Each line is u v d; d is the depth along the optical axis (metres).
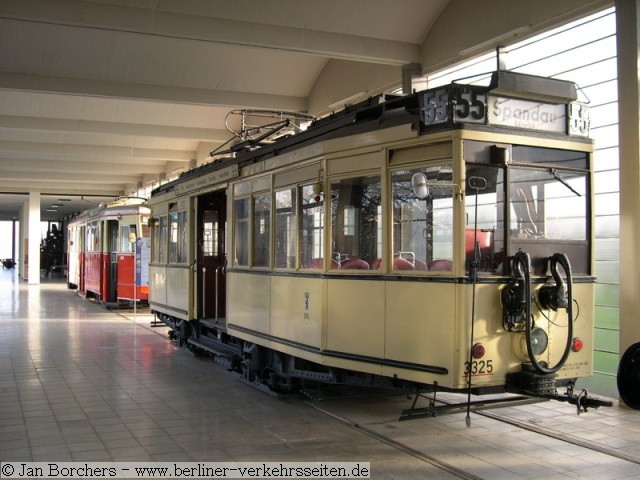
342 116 6.77
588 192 6.16
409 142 5.85
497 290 5.58
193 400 7.78
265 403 7.62
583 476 5.09
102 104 15.88
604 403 5.39
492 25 9.41
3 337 13.52
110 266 21.09
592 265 6.14
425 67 11.00
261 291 8.20
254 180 8.58
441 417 6.93
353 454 5.62
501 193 5.68
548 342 5.77
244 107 14.00
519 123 5.80
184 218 11.44
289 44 10.37
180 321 11.81
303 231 7.26
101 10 9.38
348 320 6.42
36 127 16.36
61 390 8.33
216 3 9.70
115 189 32.38
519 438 6.16
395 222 6.01
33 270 34.00
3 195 34.78
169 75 13.05
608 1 7.71
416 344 5.74
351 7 10.11
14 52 11.91
